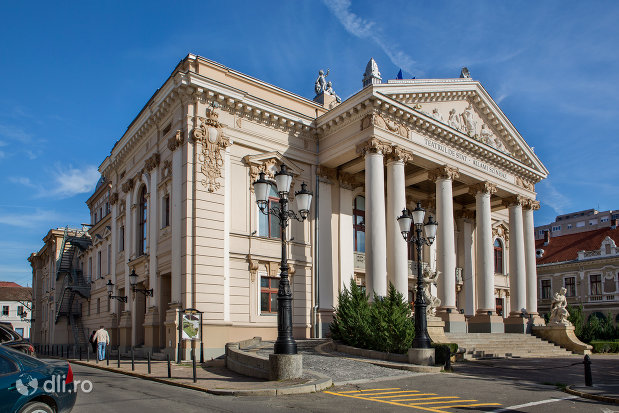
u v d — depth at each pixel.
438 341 22.55
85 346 43.84
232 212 25.33
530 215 36.50
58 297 50.12
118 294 33.69
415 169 31.56
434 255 34.12
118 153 33.69
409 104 28.48
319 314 27.50
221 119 25.58
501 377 16.81
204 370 18.22
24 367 7.89
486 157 32.56
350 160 28.86
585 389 13.90
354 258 30.53
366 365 17.94
